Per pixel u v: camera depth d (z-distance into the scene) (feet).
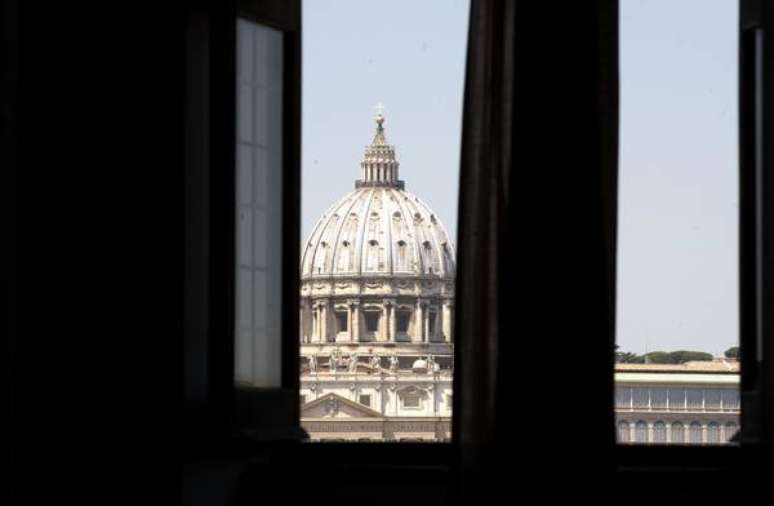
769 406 35.60
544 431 33.58
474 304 34.17
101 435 34.76
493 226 34.14
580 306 33.73
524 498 33.60
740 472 35.94
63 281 34.83
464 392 34.14
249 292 37.76
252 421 37.22
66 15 34.94
